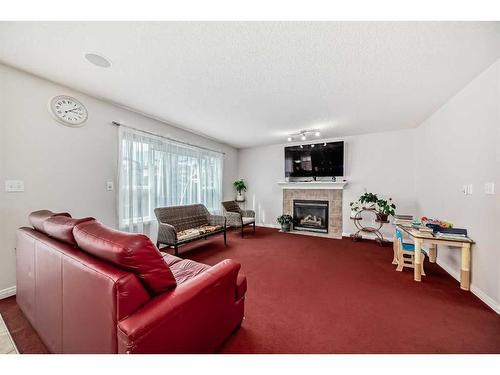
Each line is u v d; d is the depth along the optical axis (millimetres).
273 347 1304
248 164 5688
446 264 2568
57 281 1121
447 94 2406
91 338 909
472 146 2078
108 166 2686
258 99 2574
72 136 2348
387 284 2191
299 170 4809
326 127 3768
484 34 1440
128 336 747
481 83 1953
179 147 3773
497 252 1740
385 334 1435
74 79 2113
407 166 3854
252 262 2834
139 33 1461
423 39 1502
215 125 3658
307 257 3037
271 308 1753
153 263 941
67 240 1178
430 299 1895
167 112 3031
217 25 1384
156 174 3301
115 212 2762
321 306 1784
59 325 1122
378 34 1456
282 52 1666
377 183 4109
